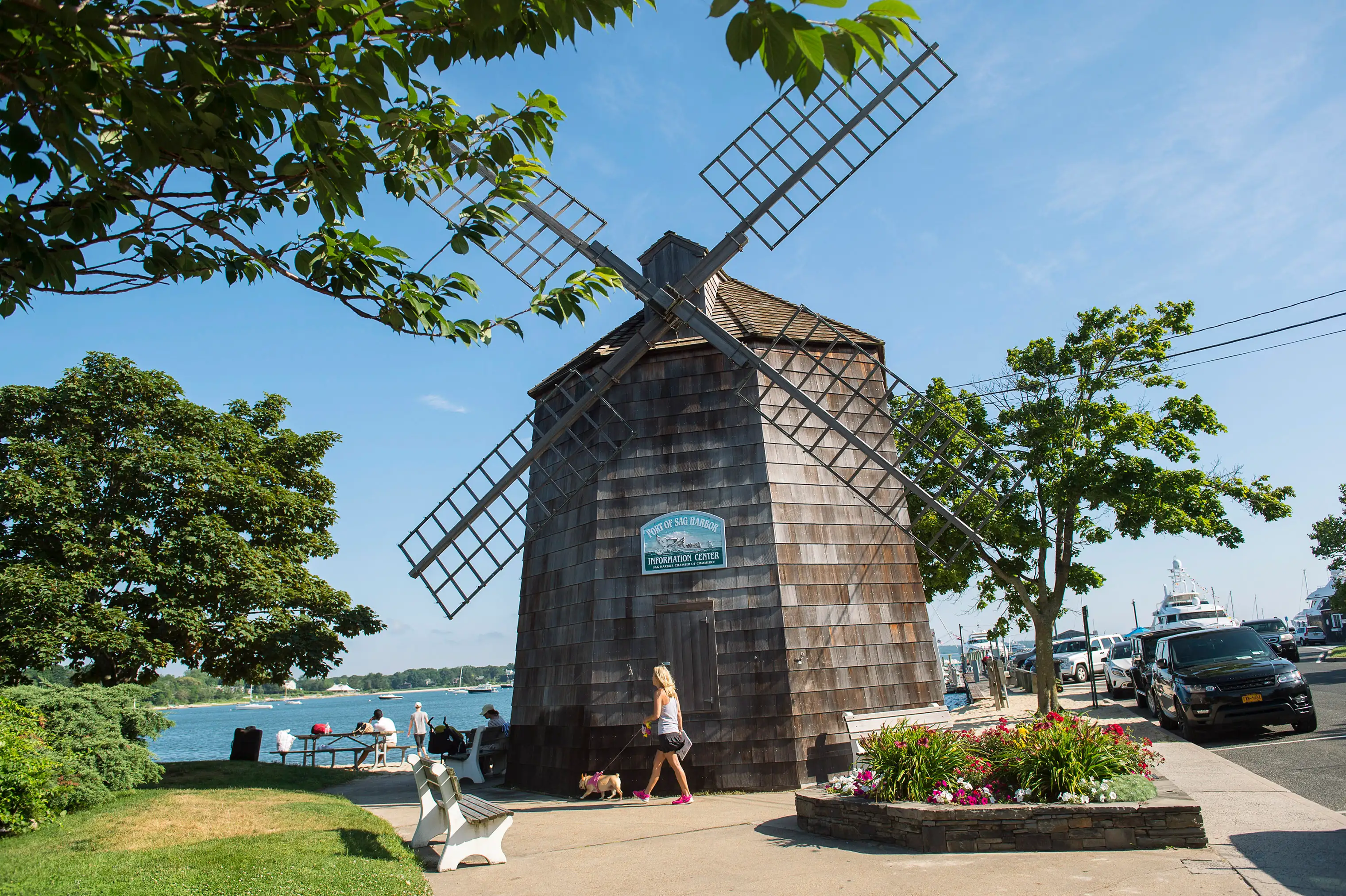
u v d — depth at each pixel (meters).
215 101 4.72
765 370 13.81
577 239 14.87
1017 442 18.70
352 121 5.28
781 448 13.77
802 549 13.36
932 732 8.50
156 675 17.92
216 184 5.20
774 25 3.45
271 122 5.04
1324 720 14.81
